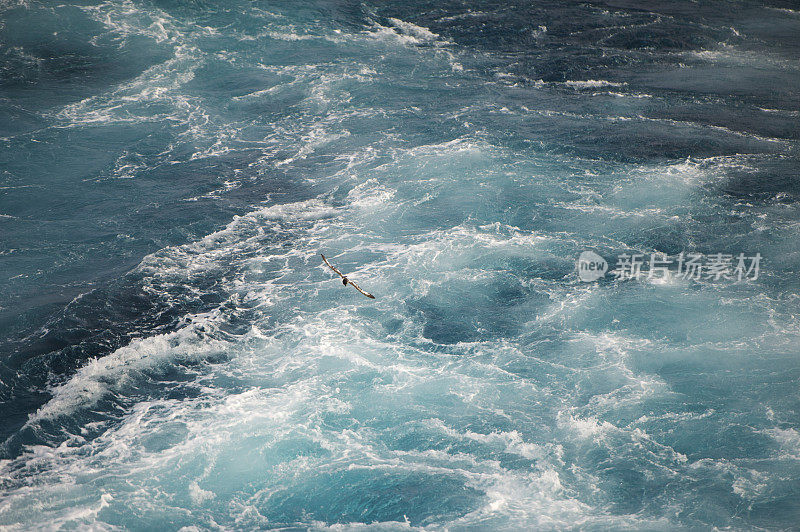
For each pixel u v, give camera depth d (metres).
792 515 68.31
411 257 105.75
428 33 173.88
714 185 118.38
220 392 84.25
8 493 71.12
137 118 138.50
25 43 159.25
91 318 93.00
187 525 68.75
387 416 81.25
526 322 94.31
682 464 74.44
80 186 119.50
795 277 99.06
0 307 93.88
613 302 96.44
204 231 110.75
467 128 136.62
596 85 151.88
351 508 70.81
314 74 155.12
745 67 159.12
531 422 80.19
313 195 119.75
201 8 177.75
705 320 92.81
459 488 72.75
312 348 90.69
